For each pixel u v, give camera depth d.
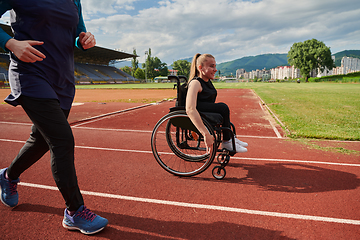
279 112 7.39
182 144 2.79
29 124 5.67
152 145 2.63
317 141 4.19
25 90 1.46
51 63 1.57
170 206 1.98
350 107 8.56
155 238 1.57
